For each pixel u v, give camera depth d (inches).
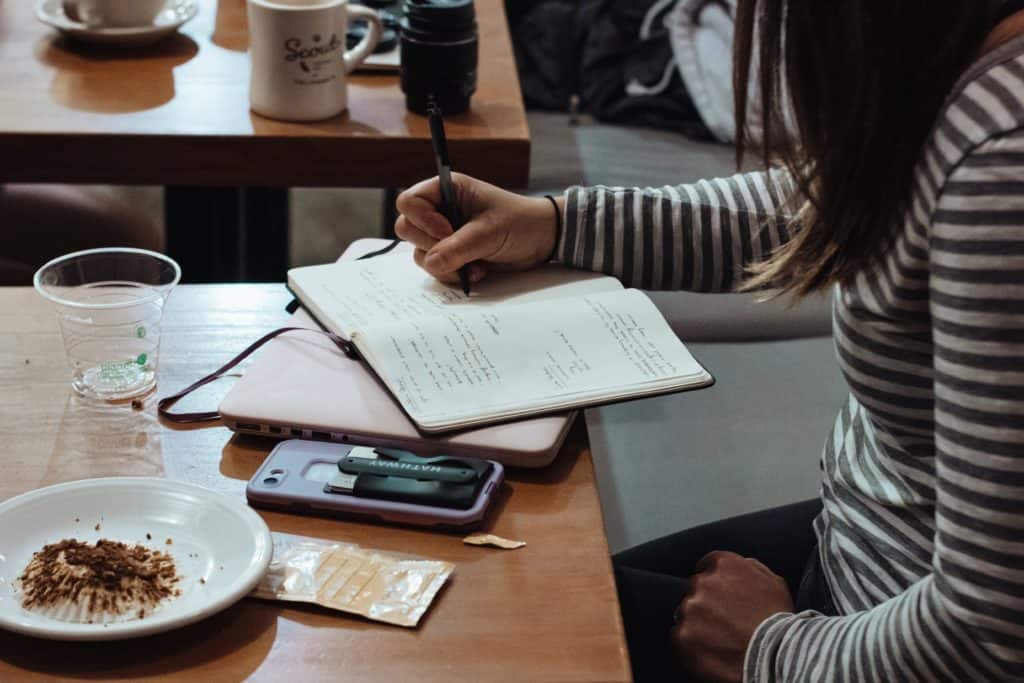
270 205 70.9
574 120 90.4
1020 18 26.8
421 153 54.7
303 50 53.6
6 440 33.7
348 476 32.0
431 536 30.9
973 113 26.1
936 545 27.8
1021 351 25.2
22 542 29.2
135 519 30.1
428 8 54.9
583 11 93.8
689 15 86.6
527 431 33.7
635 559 42.8
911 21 27.2
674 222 43.1
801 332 67.2
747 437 57.9
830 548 37.7
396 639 27.4
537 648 27.3
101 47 61.2
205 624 27.6
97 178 53.1
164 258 37.0
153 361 36.8
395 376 35.1
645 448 56.9
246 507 30.0
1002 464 25.6
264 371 36.3
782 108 30.5
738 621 36.8
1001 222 25.2
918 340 30.4
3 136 51.4
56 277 36.5
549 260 43.5
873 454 35.8
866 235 29.8
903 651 29.0
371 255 43.6
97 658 26.5
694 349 65.0
